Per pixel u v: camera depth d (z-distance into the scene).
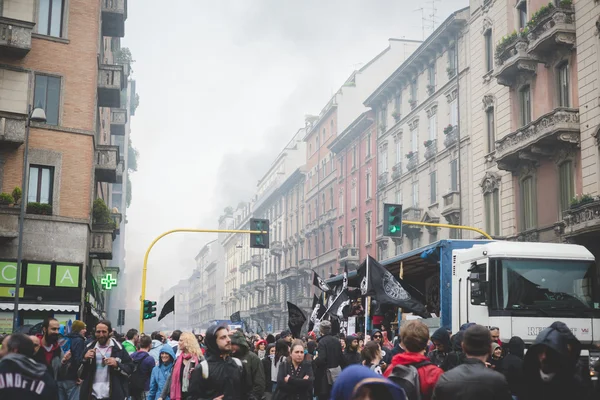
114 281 36.00
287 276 76.31
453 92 41.00
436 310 18.66
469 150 38.41
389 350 13.85
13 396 5.42
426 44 43.78
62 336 11.97
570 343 5.35
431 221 42.94
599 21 26.84
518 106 33.16
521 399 5.57
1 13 27.75
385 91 52.00
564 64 29.83
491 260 14.49
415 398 6.12
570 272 14.59
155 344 15.35
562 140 28.17
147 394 13.36
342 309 20.05
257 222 28.39
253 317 93.94
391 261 19.55
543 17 29.55
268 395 16.56
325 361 12.73
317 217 70.12
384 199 52.38
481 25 37.66
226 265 127.62
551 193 29.97
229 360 7.79
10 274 26.31
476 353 5.55
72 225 27.69
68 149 28.06
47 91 28.20
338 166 64.44
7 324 26.20
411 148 47.75
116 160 32.22
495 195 35.19
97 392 10.46
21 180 27.09
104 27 35.12
